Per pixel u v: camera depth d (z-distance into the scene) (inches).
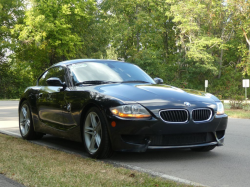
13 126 332.2
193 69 1679.4
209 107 176.4
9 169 138.6
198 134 174.4
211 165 167.0
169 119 165.3
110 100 167.0
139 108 162.6
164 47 1962.4
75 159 164.1
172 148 166.7
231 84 1806.1
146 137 163.9
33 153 175.8
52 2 1325.0
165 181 125.6
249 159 183.6
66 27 1328.7
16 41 1438.2
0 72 1571.1
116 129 162.4
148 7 1733.5
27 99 243.1
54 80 200.4
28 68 1609.3
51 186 114.7
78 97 185.8
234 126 361.4
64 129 198.8
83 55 1545.3
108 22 1716.3
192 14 1544.0
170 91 183.3
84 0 1464.1
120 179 125.8
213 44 1686.8
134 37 1798.7
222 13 1513.3
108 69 214.7
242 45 1566.2
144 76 221.0
